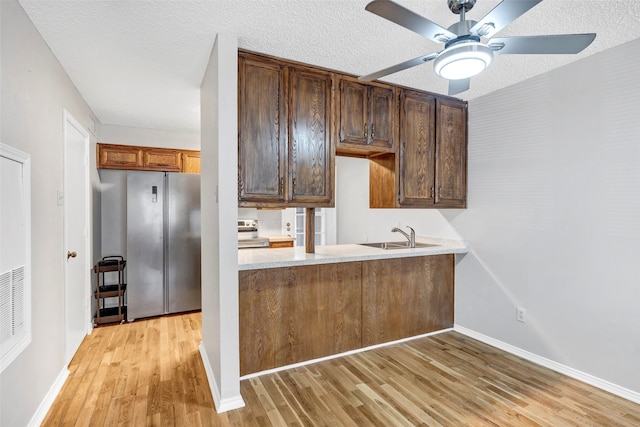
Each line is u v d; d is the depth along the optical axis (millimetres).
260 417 1991
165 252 3949
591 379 2369
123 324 3656
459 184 3248
